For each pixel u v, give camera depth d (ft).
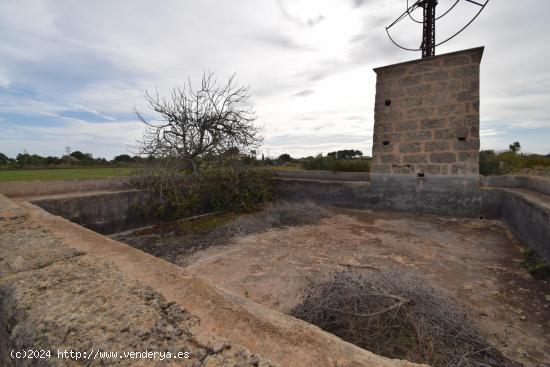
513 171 31.14
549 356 5.11
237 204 20.68
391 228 14.67
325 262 9.95
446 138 17.10
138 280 3.39
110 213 14.85
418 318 5.26
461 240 12.35
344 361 2.46
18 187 14.82
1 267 3.66
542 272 8.55
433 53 21.70
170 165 19.43
